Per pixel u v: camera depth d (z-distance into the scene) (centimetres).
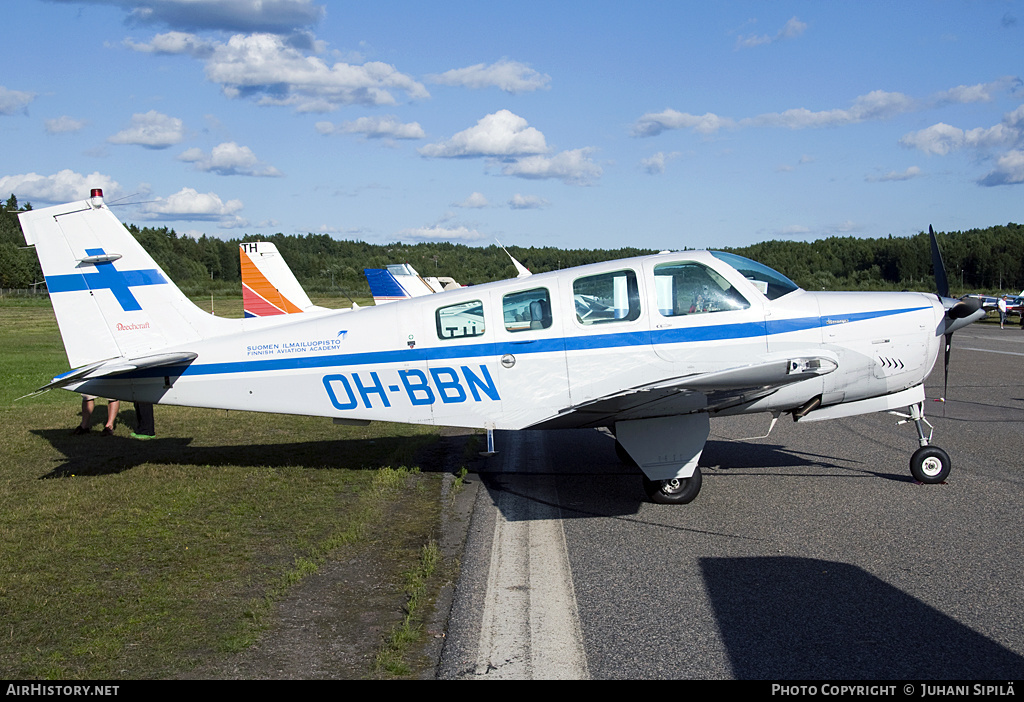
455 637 390
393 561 507
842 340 668
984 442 835
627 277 666
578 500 652
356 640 388
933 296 705
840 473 714
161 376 727
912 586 441
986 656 356
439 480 723
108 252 730
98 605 437
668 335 660
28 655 376
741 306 666
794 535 540
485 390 679
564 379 669
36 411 1173
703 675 344
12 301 6781
